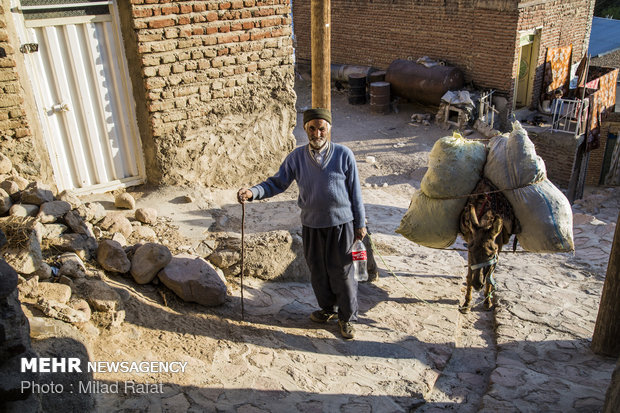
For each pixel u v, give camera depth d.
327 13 6.62
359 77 20.30
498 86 17.88
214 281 4.76
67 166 5.94
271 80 6.96
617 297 4.66
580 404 3.97
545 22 17.56
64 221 4.73
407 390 4.09
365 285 6.10
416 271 6.76
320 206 4.26
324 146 4.24
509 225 5.43
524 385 4.20
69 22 5.58
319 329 4.80
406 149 16.38
